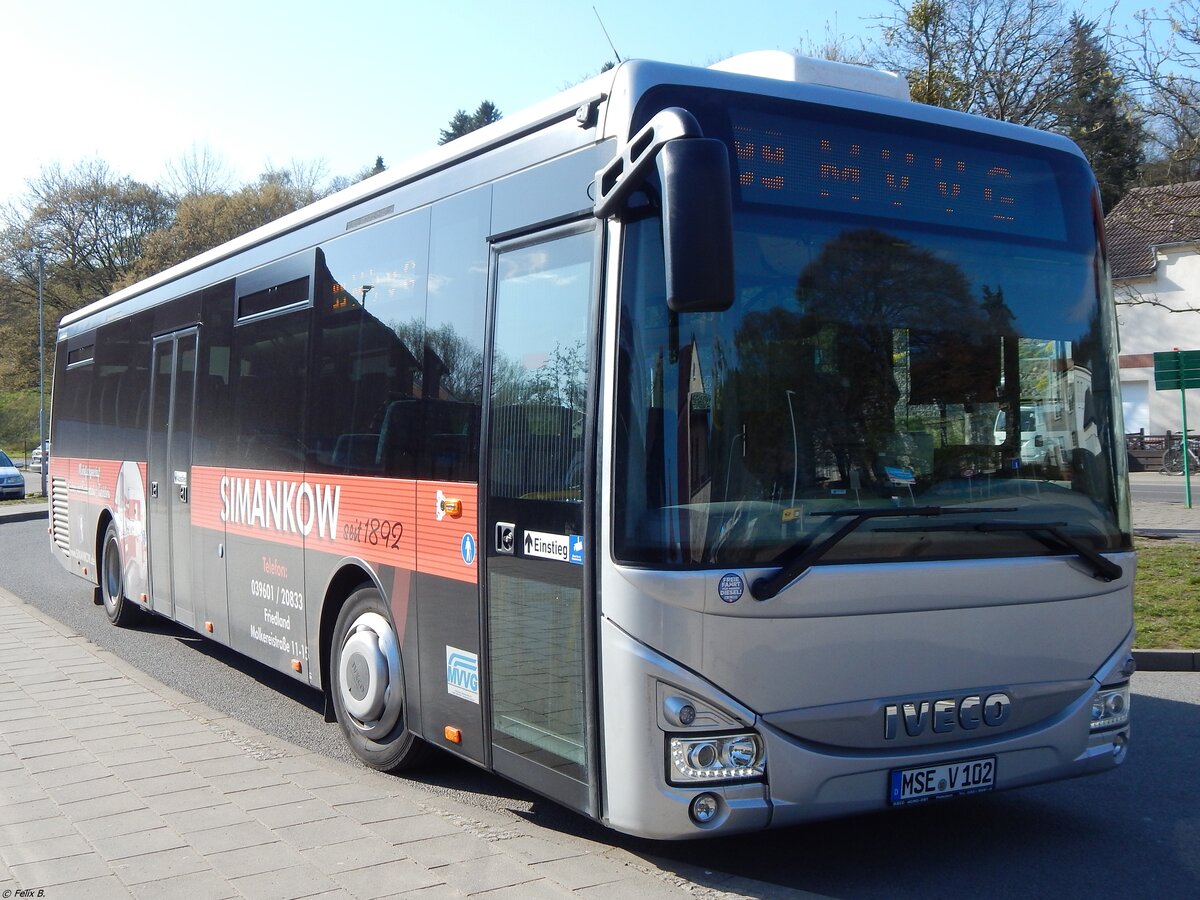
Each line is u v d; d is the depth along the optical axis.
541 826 5.46
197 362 9.15
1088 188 5.31
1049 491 4.92
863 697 4.46
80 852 4.91
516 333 5.13
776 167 4.61
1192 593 10.95
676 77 4.61
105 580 11.94
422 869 4.69
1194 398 36.72
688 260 3.86
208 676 9.47
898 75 5.27
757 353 4.43
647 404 4.33
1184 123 14.63
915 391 4.69
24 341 59.88
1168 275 36.84
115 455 11.29
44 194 60.69
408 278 6.14
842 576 4.41
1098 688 5.00
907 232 4.80
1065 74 17.94
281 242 7.82
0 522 28.58
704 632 4.24
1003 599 4.73
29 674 8.71
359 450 6.50
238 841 5.03
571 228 4.81
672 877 4.75
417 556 5.85
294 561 7.28
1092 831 5.51
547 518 4.79
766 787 4.32
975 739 4.70
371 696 6.26
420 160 6.19
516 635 5.01
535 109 5.23
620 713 4.32
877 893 4.72
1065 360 5.07
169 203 62.50
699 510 4.27
